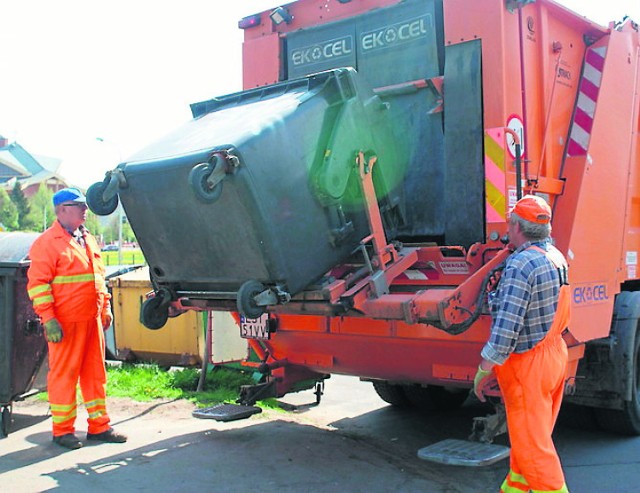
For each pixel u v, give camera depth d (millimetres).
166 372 7754
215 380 7320
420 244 4570
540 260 3342
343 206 4211
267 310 4297
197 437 5184
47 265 4773
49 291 4773
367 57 5004
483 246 4195
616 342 5121
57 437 4941
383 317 3896
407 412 6531
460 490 4191
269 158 3734
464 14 4305
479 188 4254
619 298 5332
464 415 6418
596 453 5066
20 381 5508
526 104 4391
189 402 6363
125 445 4980
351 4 5090
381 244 4176
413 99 4664
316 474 4395
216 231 3875
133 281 7980
